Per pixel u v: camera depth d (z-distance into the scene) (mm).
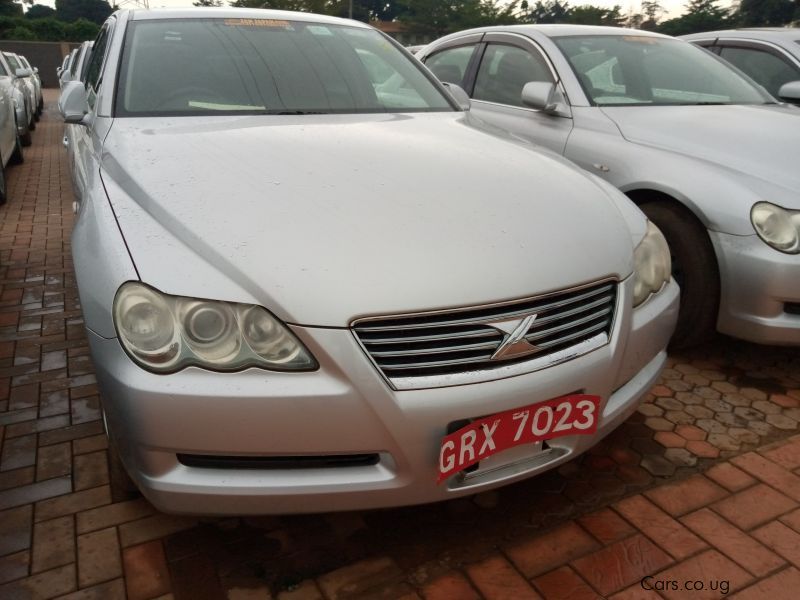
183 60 2756
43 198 6414
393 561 1908
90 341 1667
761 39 5156
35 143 10062
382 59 3203
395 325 1573
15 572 1840
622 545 1977
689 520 2082
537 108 3729
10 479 2230
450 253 1683
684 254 2945
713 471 2326
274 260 1598
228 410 1520
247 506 1626
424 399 1574
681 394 2855
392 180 1971
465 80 4664
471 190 1972
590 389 1803
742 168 2920
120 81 2633
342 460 1644
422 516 2092
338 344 1537
